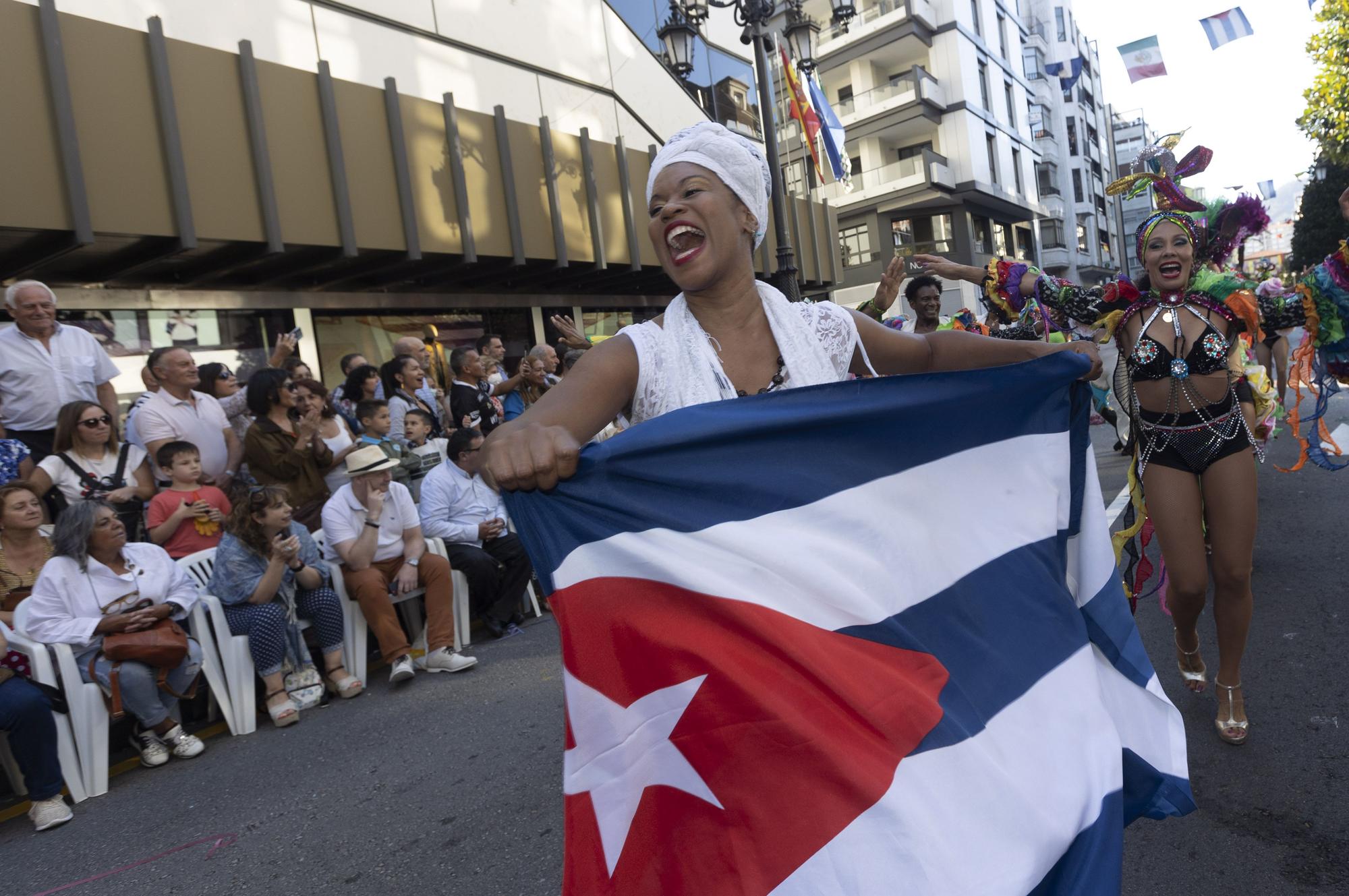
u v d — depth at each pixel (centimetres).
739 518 147
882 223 3050
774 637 139
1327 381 349
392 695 493
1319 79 1852
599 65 1214
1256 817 270
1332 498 671
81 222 614
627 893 137
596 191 1060
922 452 170
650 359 154
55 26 607
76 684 396
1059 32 4272
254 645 457
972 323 643
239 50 722
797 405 152
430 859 299
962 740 145
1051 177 3981
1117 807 159
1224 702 321
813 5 3184
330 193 783
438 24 980
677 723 138
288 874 301
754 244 162
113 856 331
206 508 504
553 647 549
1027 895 137
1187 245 312
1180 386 311
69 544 416
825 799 133
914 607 158
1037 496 184
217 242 705
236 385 643
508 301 1114
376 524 515
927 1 2995
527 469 133
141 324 774
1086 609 194
